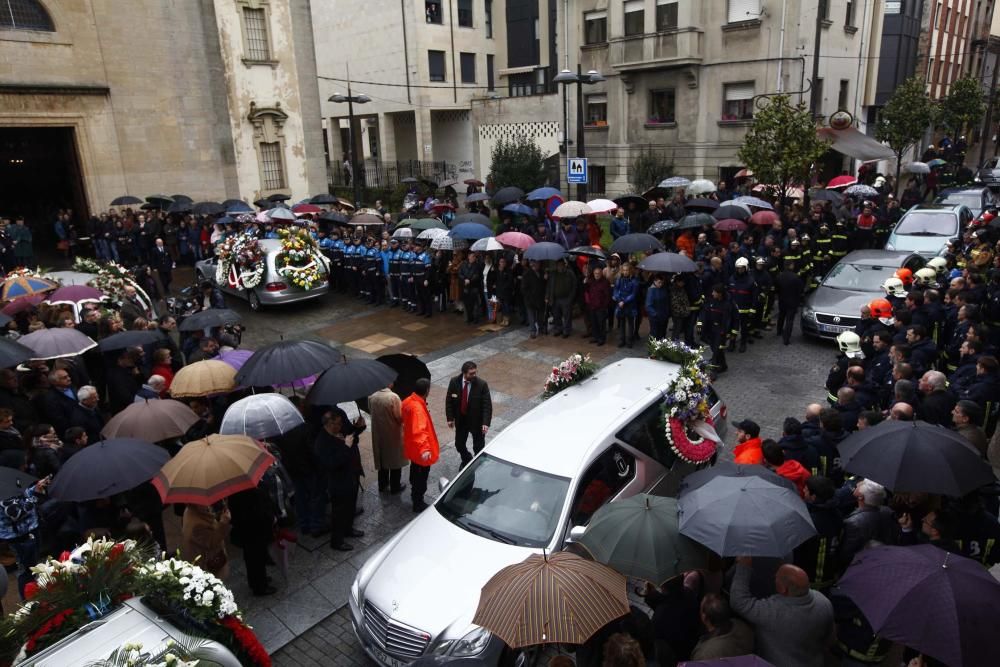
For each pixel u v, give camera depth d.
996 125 46.75
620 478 6.81
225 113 24.94
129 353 9.52
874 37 30.56
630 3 29.03
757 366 12.39
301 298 16.69
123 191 23.02
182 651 4.32
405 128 44.50
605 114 31.88
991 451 8.07
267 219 19.14
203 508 6.41
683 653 4.77
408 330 15.25
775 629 4.21
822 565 5.34
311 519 7.85
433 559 6.06
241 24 25.05
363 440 10.40
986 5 44.06
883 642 4.81
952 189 21.92
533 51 41.06
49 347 8.69
